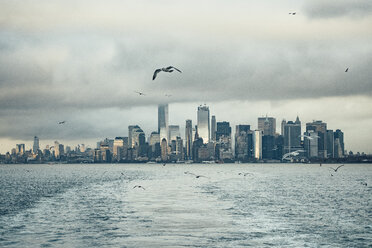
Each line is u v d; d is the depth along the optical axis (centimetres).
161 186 17162
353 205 10388
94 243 5834
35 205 10531
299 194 13525
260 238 6150
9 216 8462
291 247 5694
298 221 7650
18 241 5984
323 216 8338
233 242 5872
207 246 5647
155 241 5900
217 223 7281
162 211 8781
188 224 7181
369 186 17988
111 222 7438
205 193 13450
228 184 18688
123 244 5759
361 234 6519
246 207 9612
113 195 12938
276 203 10631
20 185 19412
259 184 18912
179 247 5578
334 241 6056
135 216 8088
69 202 11025
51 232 6612
